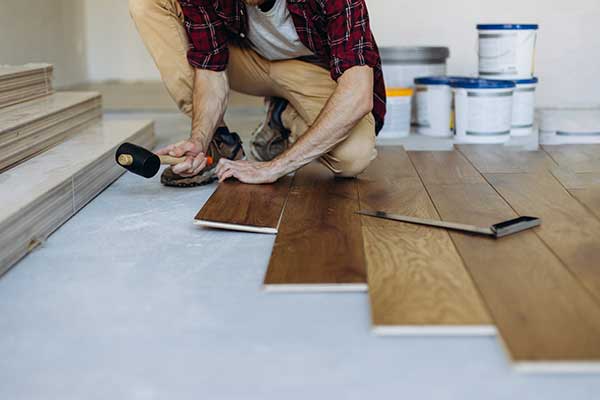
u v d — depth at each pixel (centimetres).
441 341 160
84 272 205
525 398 137
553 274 191
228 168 285
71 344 162
